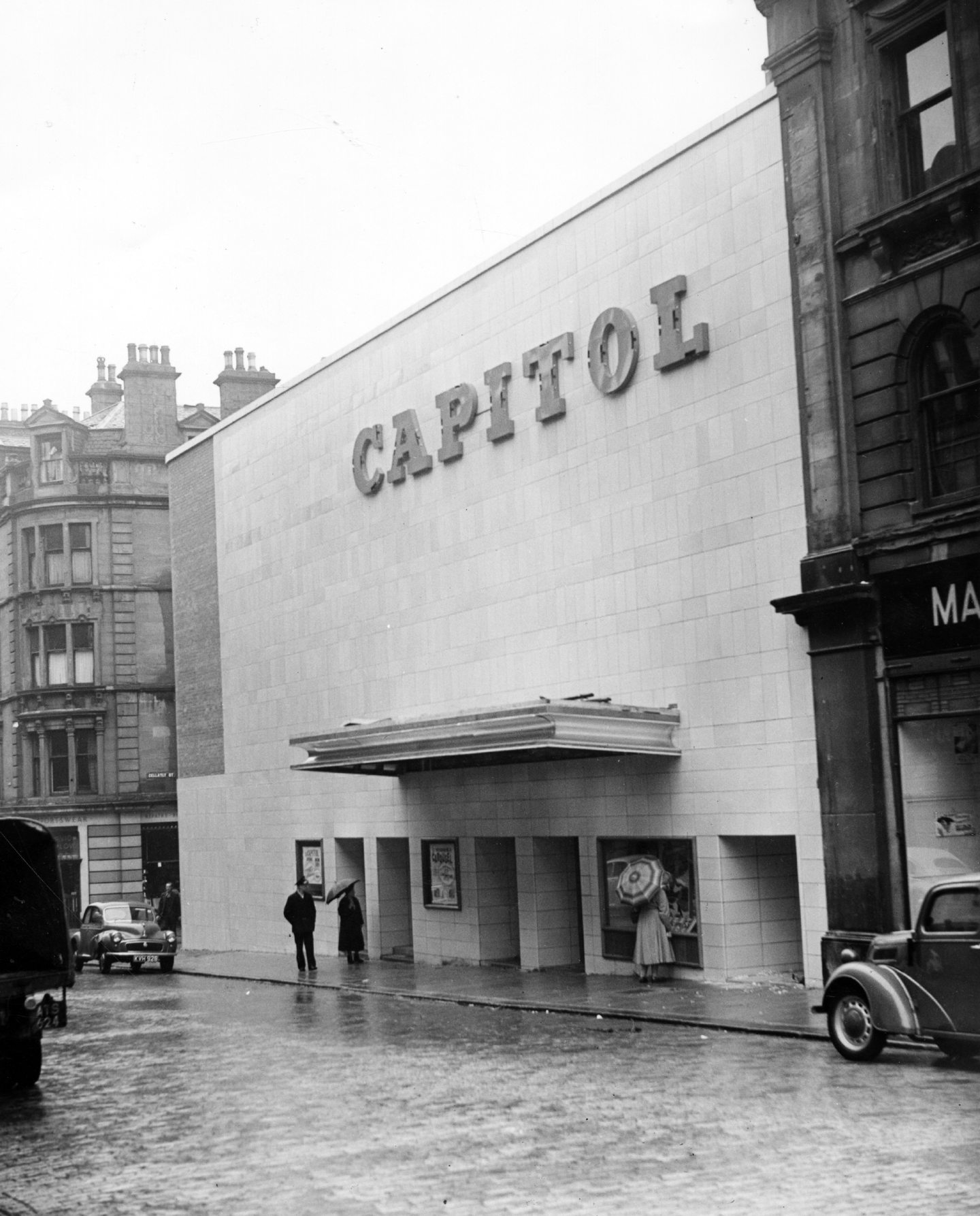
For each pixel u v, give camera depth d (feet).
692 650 75.72
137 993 91.20
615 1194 30.81
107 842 195.21
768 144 71.82
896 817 64.28
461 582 95.50
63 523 198.80
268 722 122.52
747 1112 39.11
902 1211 28.53
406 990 80.59
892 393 65.00
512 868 94.99
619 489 81.20
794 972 73.82
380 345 106.32
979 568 60.80
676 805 76.38
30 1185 35.01
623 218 81.41
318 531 114.73
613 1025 61.16
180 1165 36.19
